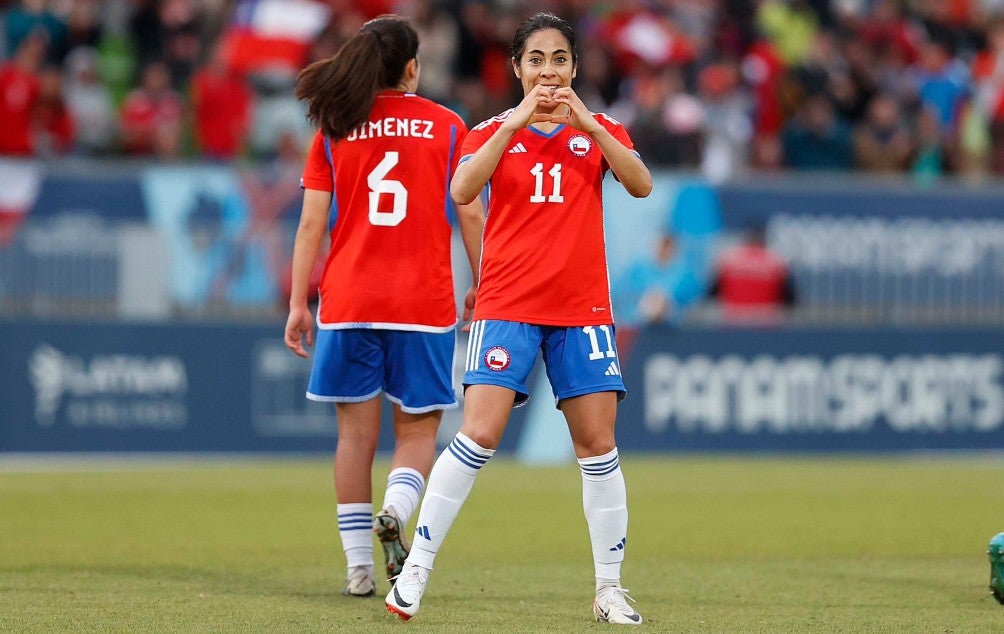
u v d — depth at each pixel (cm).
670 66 6109
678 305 4841
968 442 5016
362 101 2084
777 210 4897
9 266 4466
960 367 5006
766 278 4891
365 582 2056
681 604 2017
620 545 1866
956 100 6397
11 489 3638
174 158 5422
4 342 4456
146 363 4550
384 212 2106
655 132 5600
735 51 6819
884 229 4953
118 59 5975
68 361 4503
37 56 5266
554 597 2077
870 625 1825
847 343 4950
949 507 3431
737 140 6028
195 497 3488
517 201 1850
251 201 4622
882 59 6825
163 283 4562
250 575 2264
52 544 2620
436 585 2188
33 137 5225
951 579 2294
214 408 4591
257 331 4619
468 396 1853
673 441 4859
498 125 1889
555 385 1867
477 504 3400
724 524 3073
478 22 6103
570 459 4750
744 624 1830
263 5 5775
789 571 2383
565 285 1838
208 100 5497
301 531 2862
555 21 1848
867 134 5900
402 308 2109
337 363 2127
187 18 6088
